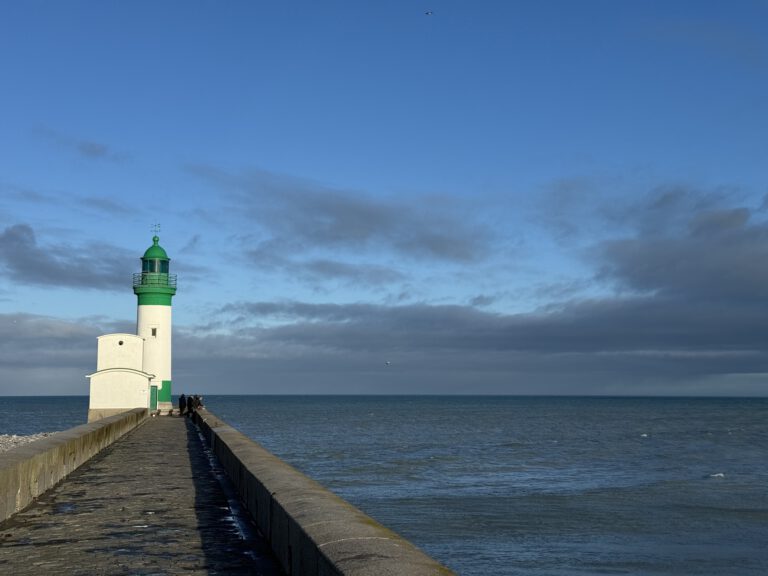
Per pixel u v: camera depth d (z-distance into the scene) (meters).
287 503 7.51
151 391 52.47
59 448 14.47
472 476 41.34
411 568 4.70
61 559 8.05
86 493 13.03
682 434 82.19
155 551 8.41
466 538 24.88
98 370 48.12
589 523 27.73
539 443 67.00
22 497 11.23
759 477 42.03
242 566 7.69
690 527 27.38
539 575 20.58
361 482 38.22
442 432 83.31
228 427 21.91
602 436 78.12
